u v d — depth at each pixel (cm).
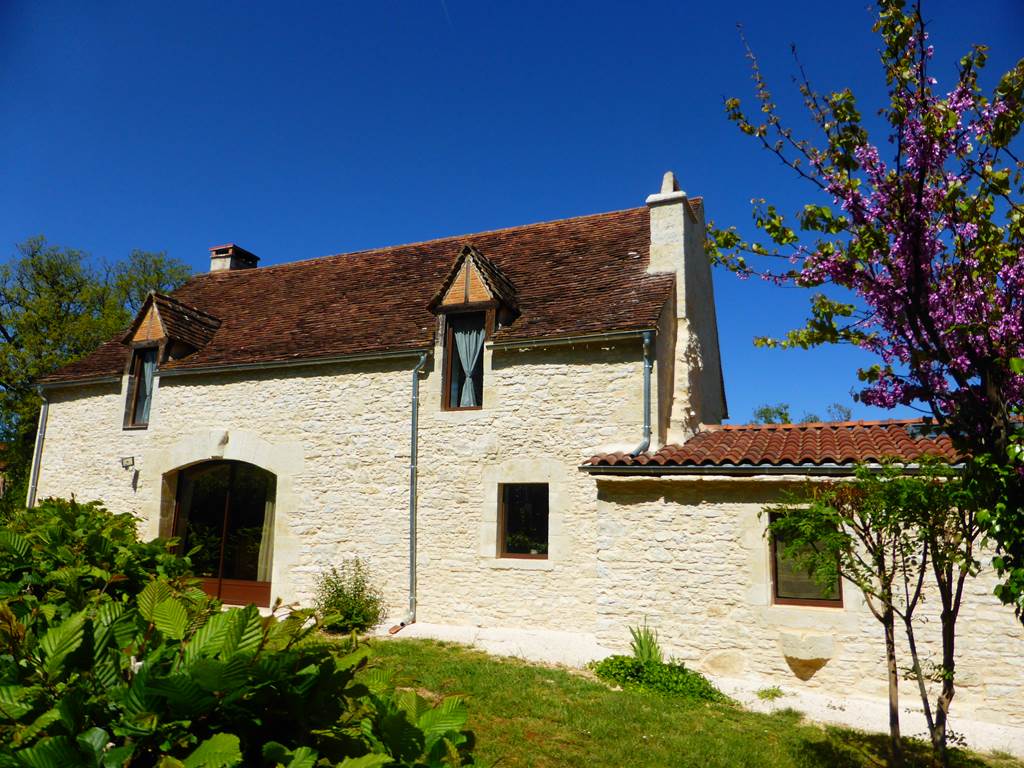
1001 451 391
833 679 753
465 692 710
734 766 570
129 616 302
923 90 423
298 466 1181
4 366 2531
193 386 1306
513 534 1058
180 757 242
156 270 3078
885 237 446
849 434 942
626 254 1220
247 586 1215
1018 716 681
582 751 588
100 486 1357
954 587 727
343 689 292
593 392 1020
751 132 486
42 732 236
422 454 1103
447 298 1147
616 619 859
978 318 426
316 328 1305
